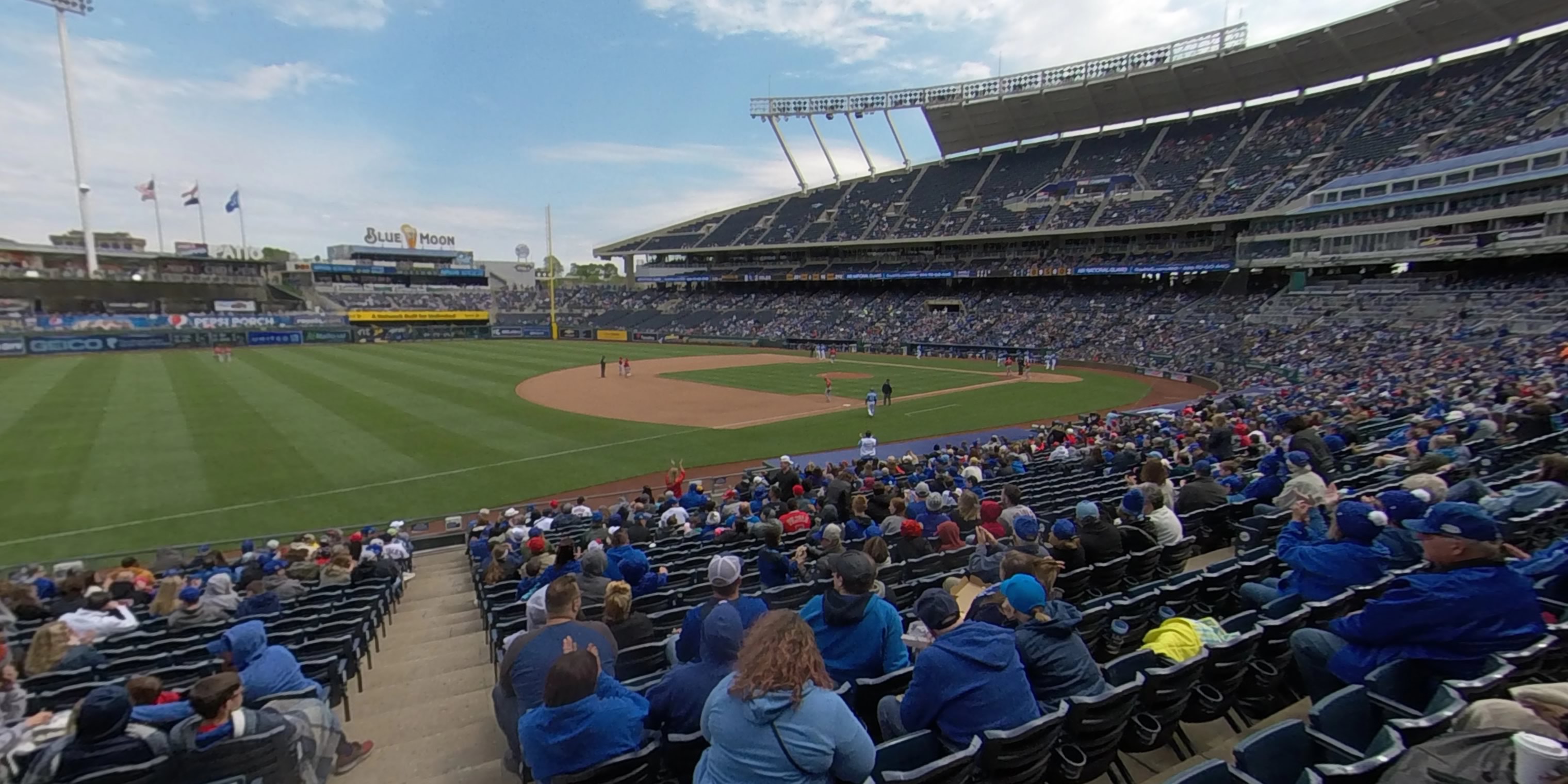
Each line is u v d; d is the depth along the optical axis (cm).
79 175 7631
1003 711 407
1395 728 364
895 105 8856
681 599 897
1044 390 4609
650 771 436
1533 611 422
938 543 944
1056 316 7031
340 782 626
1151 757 532
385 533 1827
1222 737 564
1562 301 3866
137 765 489
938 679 411
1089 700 425
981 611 525
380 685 876
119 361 5806
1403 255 4791
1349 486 1069
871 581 511
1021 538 774
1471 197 4438
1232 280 6281
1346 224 5194
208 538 1927
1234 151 6644
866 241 8588
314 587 1252
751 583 1002
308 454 2750
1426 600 421
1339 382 3628
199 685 499
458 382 4756
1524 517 656
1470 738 305
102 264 8425
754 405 4025
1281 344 4947
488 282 11600
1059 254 7469
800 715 324
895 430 3350
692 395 4394
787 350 7881
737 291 10556
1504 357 3316
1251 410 2681
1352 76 6256
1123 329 6350
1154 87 7169
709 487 2409
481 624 1152
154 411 3547
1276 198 5812
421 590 1469
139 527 2002
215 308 8544
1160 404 4084
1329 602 542
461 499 2281
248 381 4603
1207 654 483
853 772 339
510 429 3266
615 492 2375
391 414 3562
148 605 1281
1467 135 4897
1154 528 880
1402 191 4803
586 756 405
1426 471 888
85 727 479
